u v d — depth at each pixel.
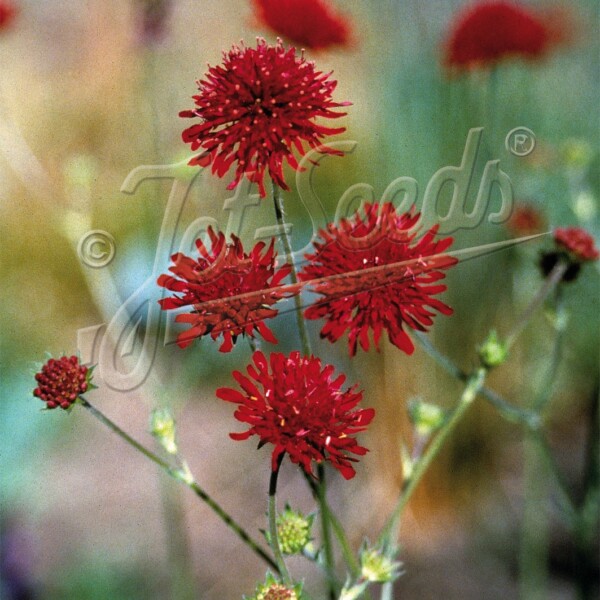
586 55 0.73
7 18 0.52
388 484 0.65
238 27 0.56
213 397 0.69
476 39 0.46
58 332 0.65
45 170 0.51
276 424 0.27
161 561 0.60
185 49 0.55
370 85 0.51
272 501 0.28
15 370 0.65
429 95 0.51
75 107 0.54
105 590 0.57
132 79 0.54
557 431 0.70
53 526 0.62
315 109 0.27
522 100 0.60
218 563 0.62
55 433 0.66
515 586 0.60
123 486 0.65
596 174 0.63
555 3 0.70
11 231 0.66
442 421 0.36
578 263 0.36
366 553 0.31
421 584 0.60
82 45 0.60
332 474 0.68
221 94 0.27
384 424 0.64
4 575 0.57
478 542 0.64
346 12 0.52
